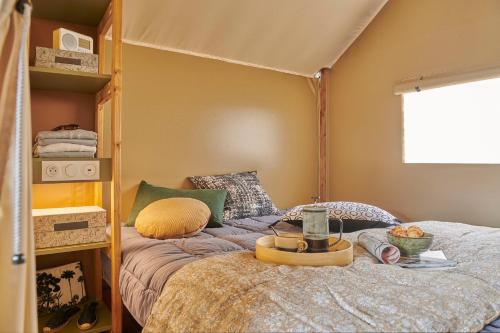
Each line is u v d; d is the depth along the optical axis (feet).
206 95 10.21
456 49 8.99
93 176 5.66
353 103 11.62
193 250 5.73
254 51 10.46
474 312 3.20
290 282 3.74
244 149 10.93
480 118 8.75
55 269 6.62
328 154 12.51
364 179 11.33
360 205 8.17
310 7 9.43
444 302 3.26
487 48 8.41
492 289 3.67
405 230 4.99
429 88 9.47
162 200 7.70
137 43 9.09
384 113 10.71
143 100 9.17
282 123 11.78
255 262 4.60
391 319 2.95
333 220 7.67
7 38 3.14
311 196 12.43
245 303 3.40
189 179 9.82
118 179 5.73
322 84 12.42
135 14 8.23
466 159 9.04
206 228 8.11
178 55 9.74
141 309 4.88
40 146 5.42
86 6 6.22
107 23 6.33
